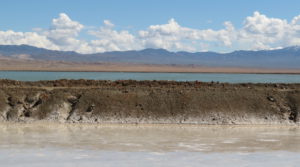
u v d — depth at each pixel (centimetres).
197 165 2359
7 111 3884
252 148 2836
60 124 3719
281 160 2511
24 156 2522
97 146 2820
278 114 3969
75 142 2944
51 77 9319
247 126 3753
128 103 3984
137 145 2866
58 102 3978
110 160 2441
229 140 3094
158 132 3381
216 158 2530
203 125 3756
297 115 3962
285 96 4241
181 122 3809
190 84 4966
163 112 3903
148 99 4050
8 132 3309
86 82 4966
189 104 3997
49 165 2323
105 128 3541
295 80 9425
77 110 3897
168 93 4153
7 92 4116
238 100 4091
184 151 2703
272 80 9244
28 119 3800
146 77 10000
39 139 3039
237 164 2398
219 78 10112
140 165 2336
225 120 3847
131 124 3750
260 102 4091
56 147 2777
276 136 3281
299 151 2759
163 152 2666
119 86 4747
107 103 3969
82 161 2412
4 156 2516
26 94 4116
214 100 4066
